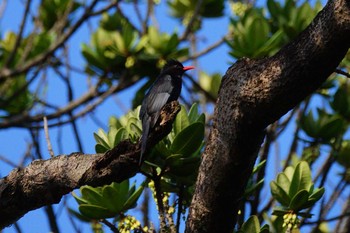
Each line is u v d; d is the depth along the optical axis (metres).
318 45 6.81
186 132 8.88
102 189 9.36
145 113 10.00
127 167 7.76
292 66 6.95
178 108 8.02
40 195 8.00
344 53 6.83
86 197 9.50
